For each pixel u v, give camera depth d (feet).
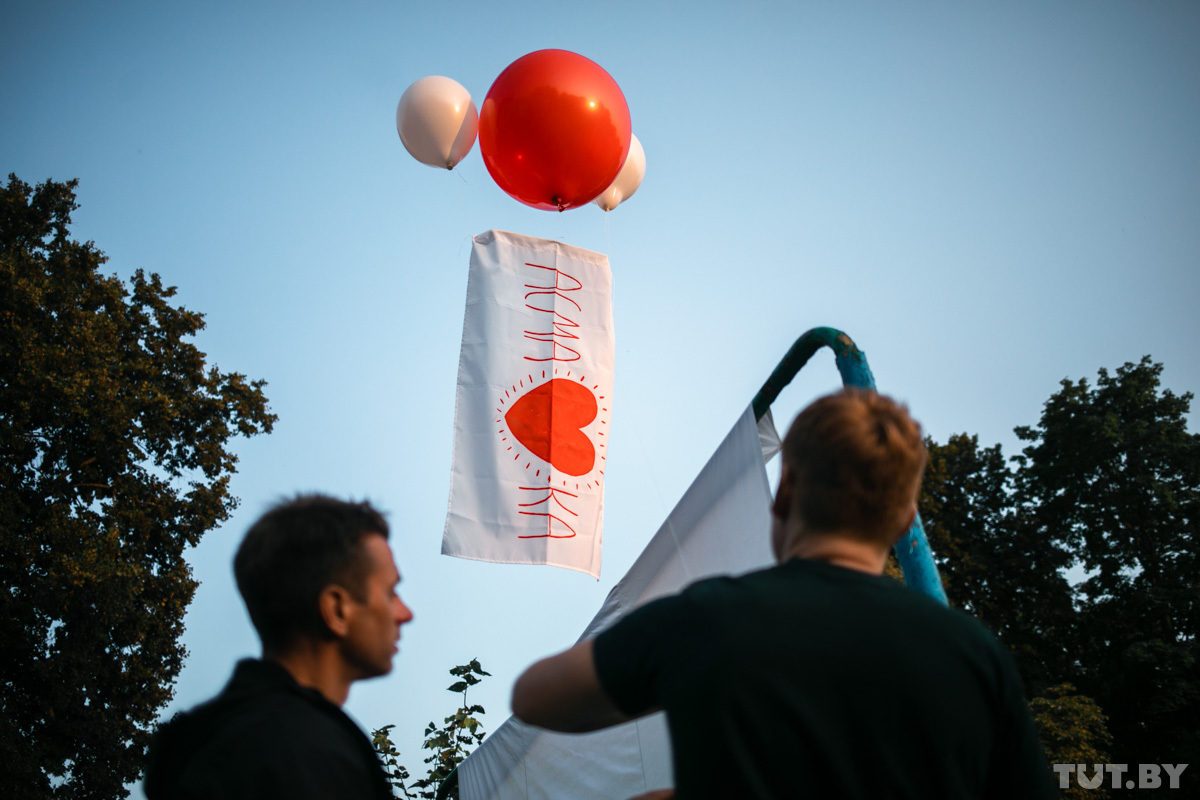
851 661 3.81
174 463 62.34
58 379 52.29
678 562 9.78
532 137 14.02
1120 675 74.84
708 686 3.76
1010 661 4.18
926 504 87.97
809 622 3.90
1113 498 83.66
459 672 41.60
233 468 63.67
